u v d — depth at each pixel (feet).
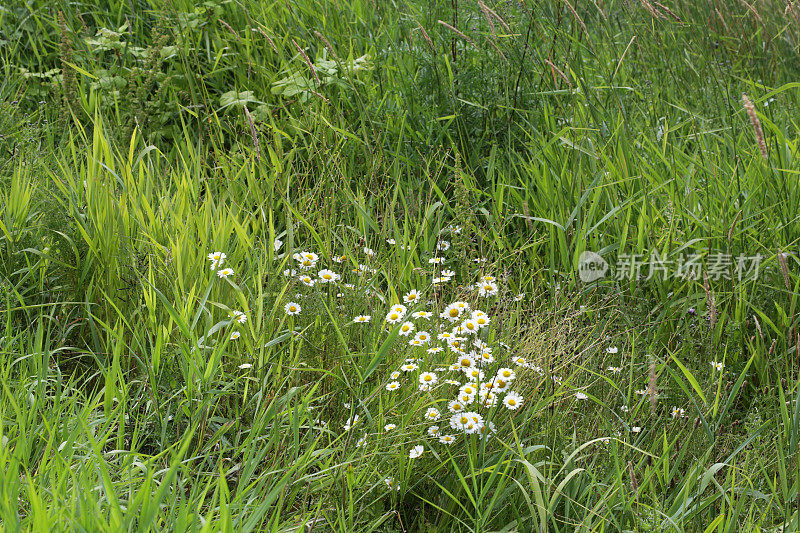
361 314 9.89
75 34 16.10
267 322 8.98
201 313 9.38
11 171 11.68
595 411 8.87
